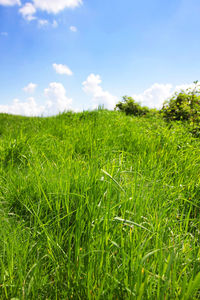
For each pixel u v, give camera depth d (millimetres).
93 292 1180
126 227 1594
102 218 1590
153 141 3742
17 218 1981
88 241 1470
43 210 1973
